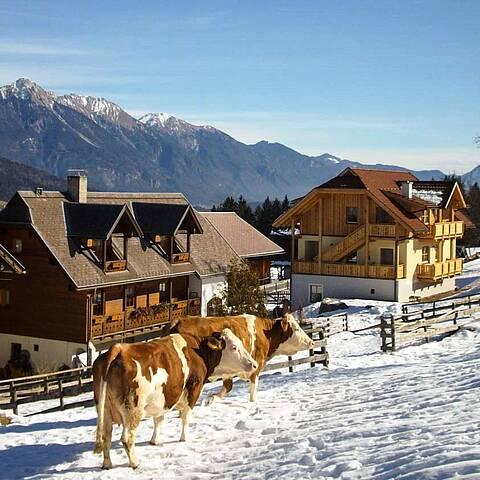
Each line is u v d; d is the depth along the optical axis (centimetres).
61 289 3641
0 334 3816
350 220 4706
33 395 2259
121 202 4384
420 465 832
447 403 1234
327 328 3281
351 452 981
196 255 4450
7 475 1151
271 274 6725
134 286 3997
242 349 1310
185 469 1073
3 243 3753
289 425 1284
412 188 4878
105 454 1103
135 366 1089
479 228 8044
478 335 2636
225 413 1478
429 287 4847
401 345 2591
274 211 9056
